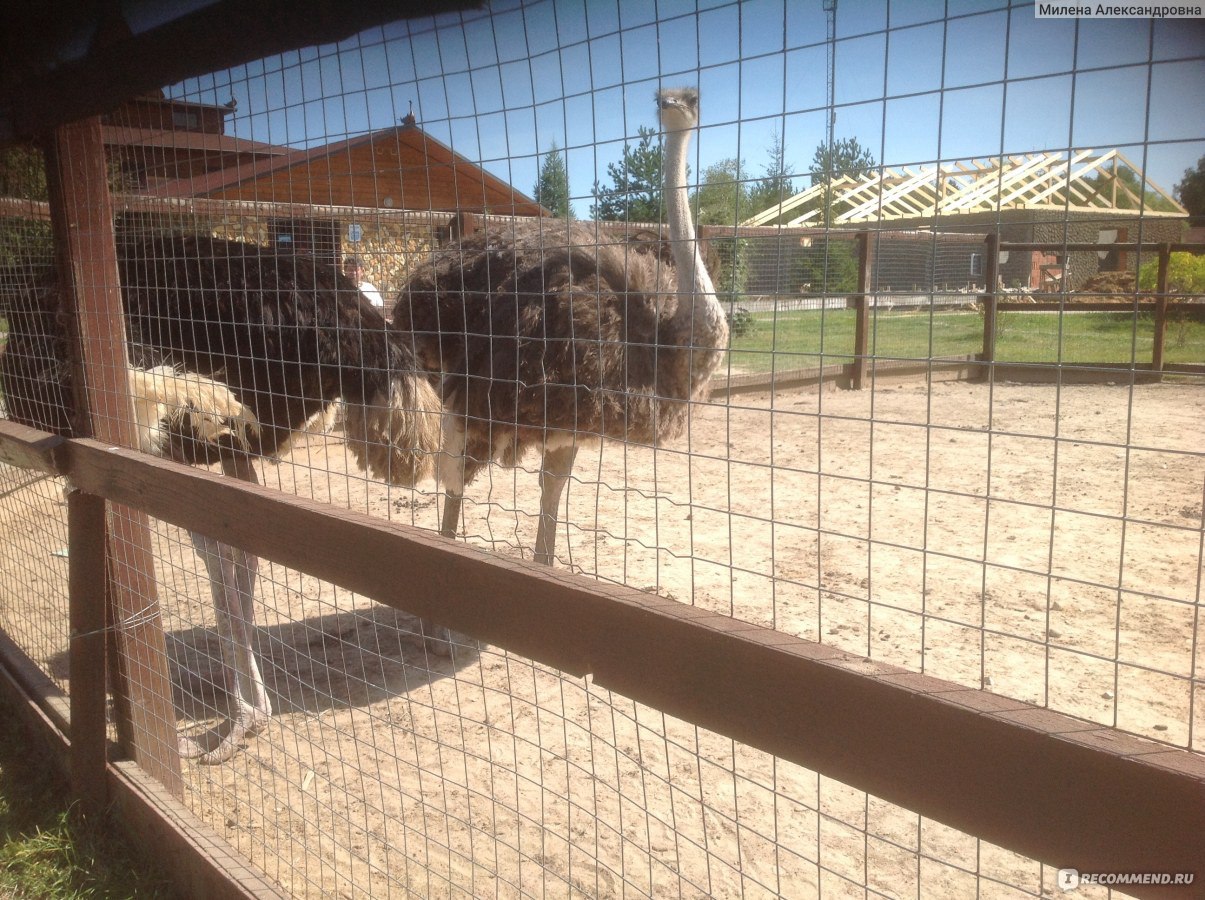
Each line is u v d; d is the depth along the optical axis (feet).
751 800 10.28
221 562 11.56
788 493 21.31
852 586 15.78
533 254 12.95
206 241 11.25
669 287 12.71
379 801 10.51
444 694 13.02
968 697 3.82
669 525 19.27
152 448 10.54
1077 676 12.22
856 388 35.19
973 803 3.76
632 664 4.96
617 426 12.38
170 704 10.56
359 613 15.81
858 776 4.12
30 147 10.77
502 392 12.57
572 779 10.78
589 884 8.95
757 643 4.41
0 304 12.78
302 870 9.37
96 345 9.67
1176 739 10.55
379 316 11.68
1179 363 32.40
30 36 9.46
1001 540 17.79
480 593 5.71
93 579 10.17
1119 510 19.20
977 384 35.04
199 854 8.82
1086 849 3.47
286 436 11.52
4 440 10.96
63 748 11.09
